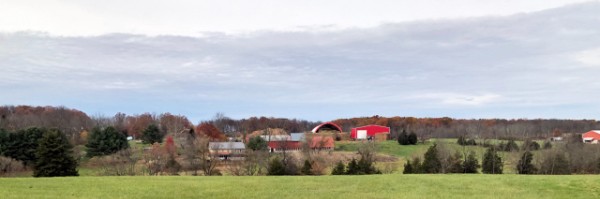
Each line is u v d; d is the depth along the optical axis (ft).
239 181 118.42
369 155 268.21
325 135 413.80
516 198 94.48
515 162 264.93
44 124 412.16
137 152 305.12
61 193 95.76
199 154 270.26
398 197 94.99
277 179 123.75
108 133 307.17
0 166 237.04
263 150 283.79
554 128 494.59
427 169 230.48
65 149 212.84
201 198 92.12
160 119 546.67
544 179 121.19
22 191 97.60
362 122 620.08
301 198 92.89
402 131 428.97
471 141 364.58
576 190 103.35
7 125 378.12
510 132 391.65
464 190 104.78
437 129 498.69
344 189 105.29
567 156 263.90
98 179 122.52
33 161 253.24
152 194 95.96
